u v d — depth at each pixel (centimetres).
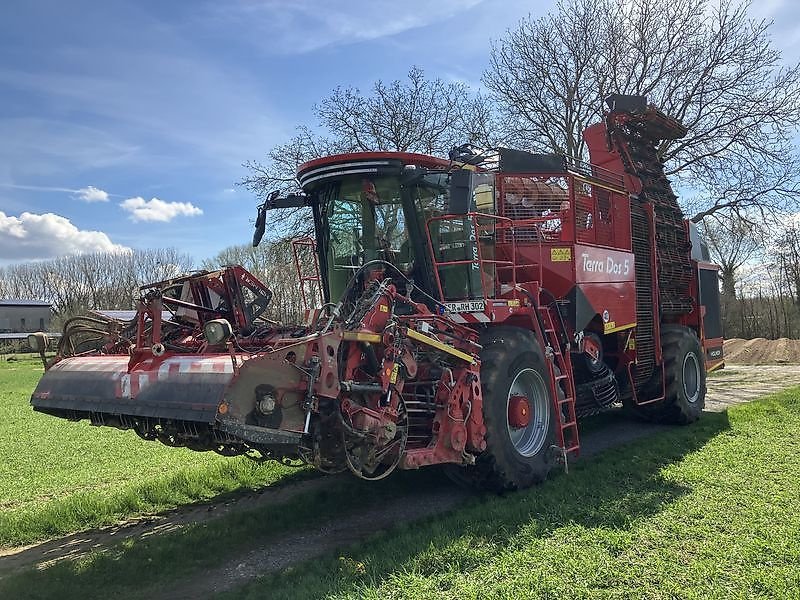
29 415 1313
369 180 628
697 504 531
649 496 557
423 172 594
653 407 973
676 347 963
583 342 777
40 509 623
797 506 517
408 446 570
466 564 430
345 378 504
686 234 1075
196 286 601
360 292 640
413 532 503
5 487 722
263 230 704
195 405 440
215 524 552
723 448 743
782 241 3747
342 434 479
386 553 455
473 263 670
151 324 523
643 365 910
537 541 463
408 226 627
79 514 600
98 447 935
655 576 397
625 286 862
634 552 437
